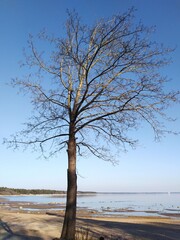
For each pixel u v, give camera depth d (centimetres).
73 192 1490
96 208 7312
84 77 1580
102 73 1532
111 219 3800
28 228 1856
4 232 1708
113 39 1534
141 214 5406
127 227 2348
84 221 2603
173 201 12488
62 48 1577
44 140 1625
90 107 1561
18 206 7419
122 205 9019
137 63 1538
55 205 8069
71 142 1536
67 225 1458
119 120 1570
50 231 1756
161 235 2017
